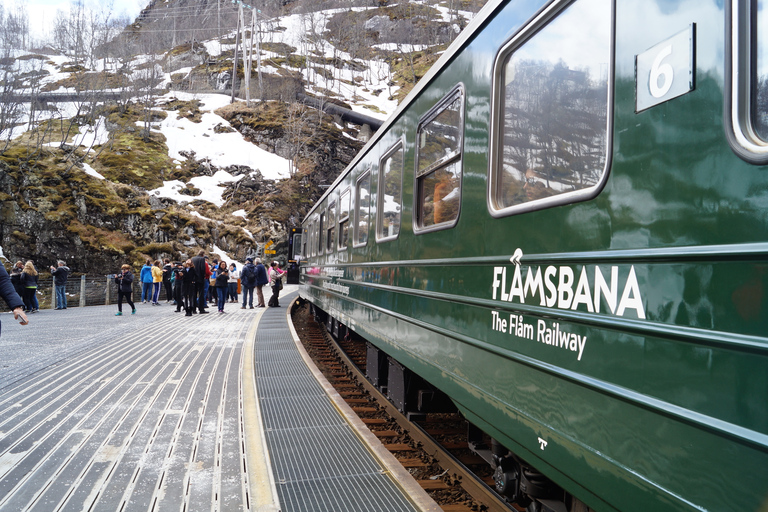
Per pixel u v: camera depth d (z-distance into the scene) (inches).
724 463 56.0
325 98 3137.3
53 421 184.4
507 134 111.9
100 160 2113.7
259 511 116.3
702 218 61.2
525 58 105.9
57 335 406.9
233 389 234.7
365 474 139.9
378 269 222.1
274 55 3922.2
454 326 135.7
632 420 70.2
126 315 593.6
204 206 2031.3
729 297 56.4
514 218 105.6
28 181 1708.9
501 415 108.5
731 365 55.6
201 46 3983.8
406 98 187.5
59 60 3885.3
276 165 2372.0
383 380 239.5
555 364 88.9
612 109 78.1
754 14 57.1
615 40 78.4
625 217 74.1
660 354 65.7
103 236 1717.5
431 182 161.3
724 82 58.8
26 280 635.5
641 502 68.3
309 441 167.2
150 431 174.6
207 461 148.3
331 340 454.3
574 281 84.5
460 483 149.6
